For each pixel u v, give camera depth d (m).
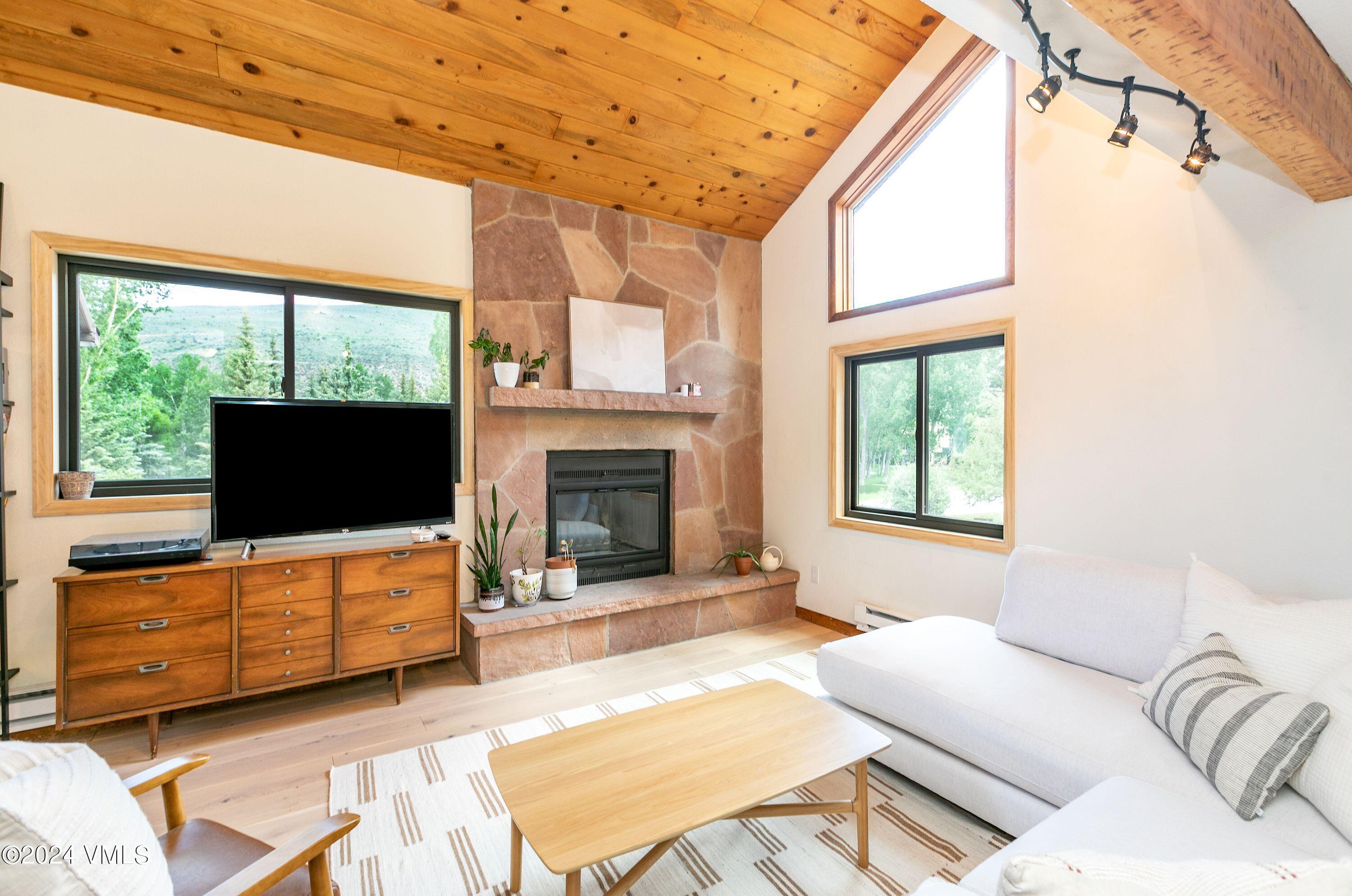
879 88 3.68
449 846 1.89
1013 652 2.37
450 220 3.47
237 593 2.58
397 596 2.94
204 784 2.24
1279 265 2.22
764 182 4.09
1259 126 1.59
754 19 3.07
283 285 3.13
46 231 2.57
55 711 2.50
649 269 4.13
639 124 3.42
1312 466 2.16
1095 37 1.56
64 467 2.72
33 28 2.36
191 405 2.97
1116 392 2.68
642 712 1.96
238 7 2.46
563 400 3.57
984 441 3.30
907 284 3.72
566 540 3.93
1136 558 2.62
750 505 4.61
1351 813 1.28
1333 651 1.60
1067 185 2.84
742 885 1.73
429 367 3.51
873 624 3.75
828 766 1.64
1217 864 0.68
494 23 2.76
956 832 1.98
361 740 2.57
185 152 2.82
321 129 3.01
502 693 3.06
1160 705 1.76
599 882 1.75
